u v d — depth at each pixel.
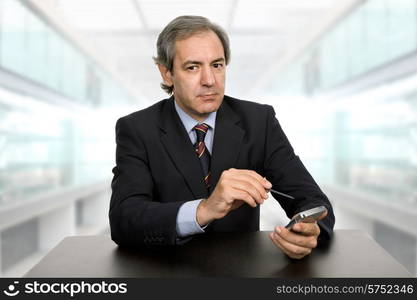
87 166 8.37
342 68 5.94
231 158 1.43
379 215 4.45
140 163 1.40
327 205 1.28
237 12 6.20
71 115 7.32
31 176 5.31
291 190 1.41
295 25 6.91
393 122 4.52
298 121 8.34
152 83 12.41
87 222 9.25
